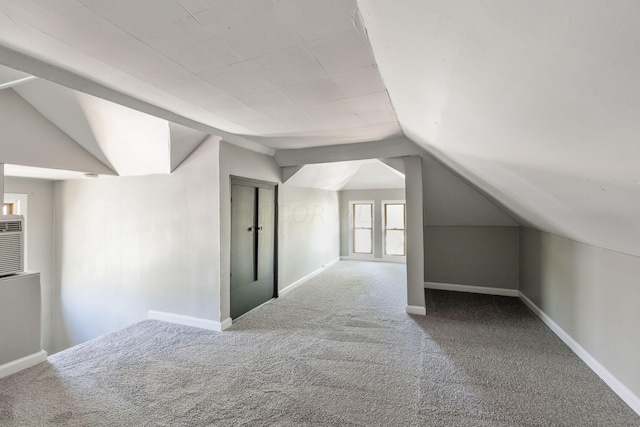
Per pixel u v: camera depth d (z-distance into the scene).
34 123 2.69
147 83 1.92
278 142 3.68
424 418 1.87
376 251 7.49
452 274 4.98
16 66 1.59
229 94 2.10
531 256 4.00
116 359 2.61
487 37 0.73
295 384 2.24
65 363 2.54
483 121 1.34
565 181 1.44
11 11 1.19
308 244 5.59
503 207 3.92
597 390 2.15
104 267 3.91
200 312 3.36
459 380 2.28
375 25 1.16
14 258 2.47
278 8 1.17
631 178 1.01
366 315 3.72
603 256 2.31
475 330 3.25
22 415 1.89
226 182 3.37
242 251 3.73
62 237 4.20
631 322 2.01
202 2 1.13
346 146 3.86
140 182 3.66
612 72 0.58
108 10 1.18
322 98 2.17
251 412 1.93
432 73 1.20
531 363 2.53
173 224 3.49
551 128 1.00
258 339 3.03
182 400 2.05
